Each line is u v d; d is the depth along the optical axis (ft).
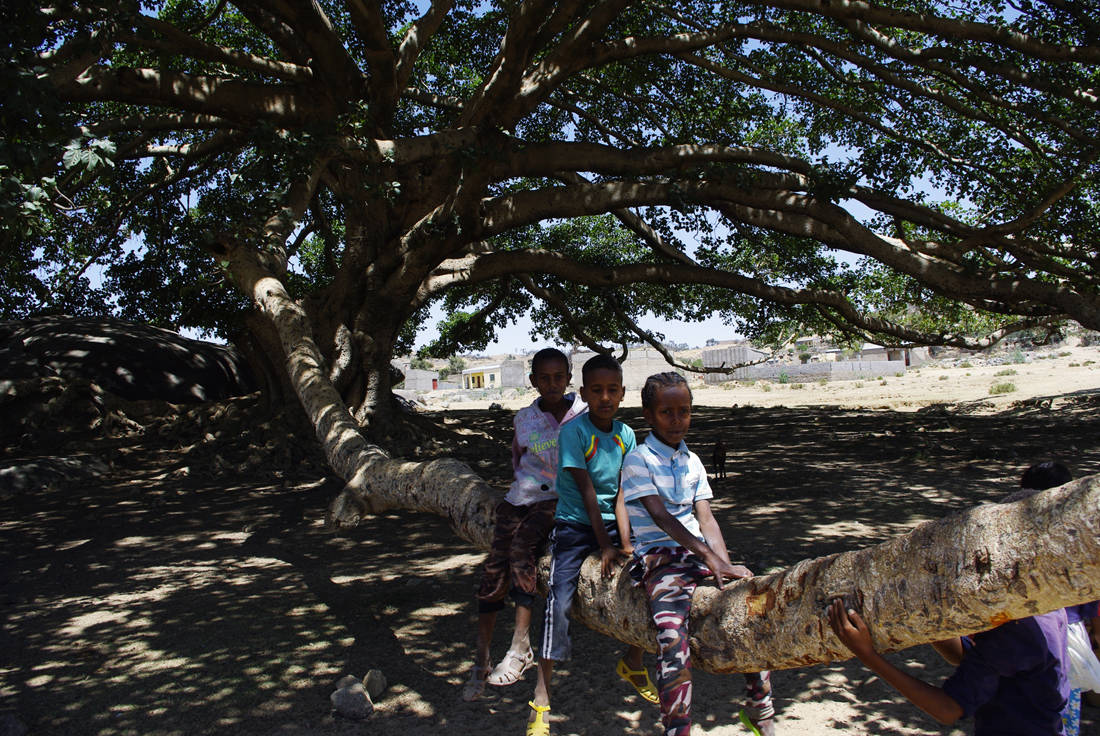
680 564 9.55
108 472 39.96
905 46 42.06
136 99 36.42
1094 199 46.55
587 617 10.76
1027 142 41.68
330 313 48.98
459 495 13.79
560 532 10.98
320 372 25.70
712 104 51.93
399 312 50.03
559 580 10.73
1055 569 6.08
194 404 51.75
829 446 51.08
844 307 55.42
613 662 15.39
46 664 15.60
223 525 28.89
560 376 11.77
